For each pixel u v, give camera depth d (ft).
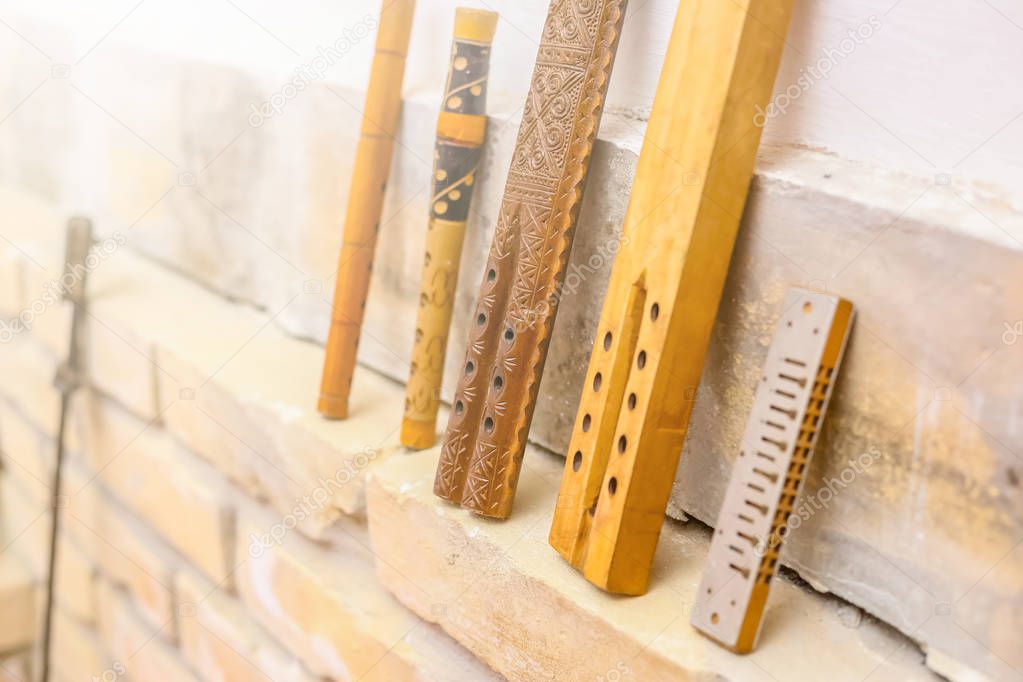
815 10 1.92
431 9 2.75
